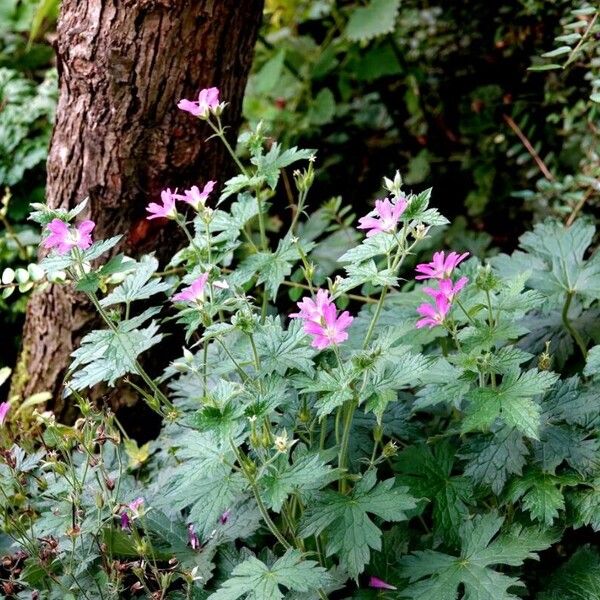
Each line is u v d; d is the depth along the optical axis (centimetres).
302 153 96
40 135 141
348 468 97
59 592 96
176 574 95
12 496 100
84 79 109
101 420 97
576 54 112
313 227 135
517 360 91
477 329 92
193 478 87
